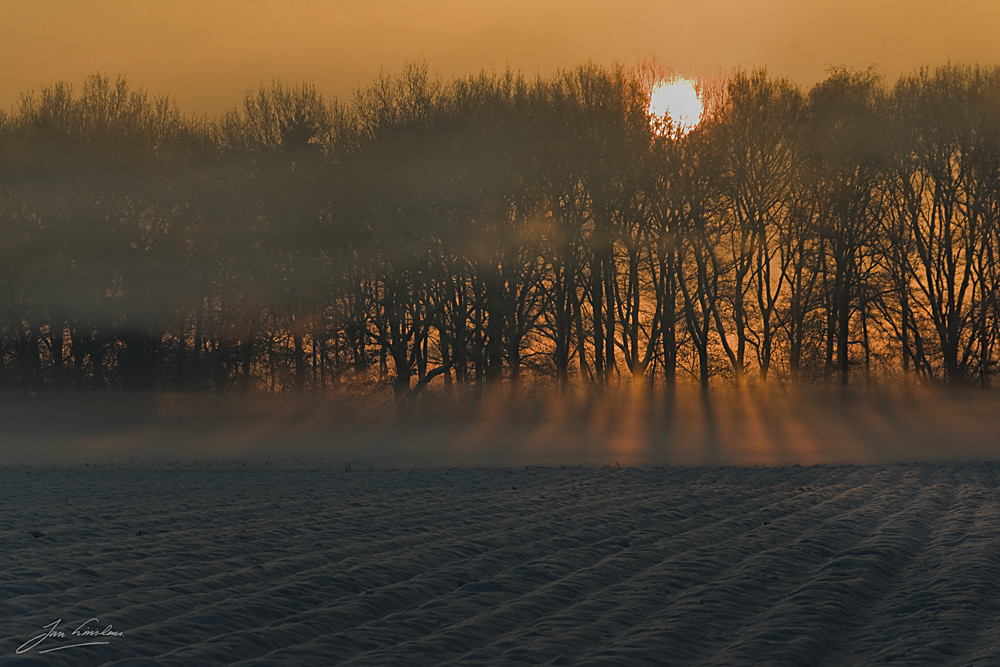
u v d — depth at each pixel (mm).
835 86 64562
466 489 31344
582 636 13375
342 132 66125
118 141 65500
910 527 22047
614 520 23391
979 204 64062
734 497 28359
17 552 18562
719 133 64312
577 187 65250
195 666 11898
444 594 15891
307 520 23312
